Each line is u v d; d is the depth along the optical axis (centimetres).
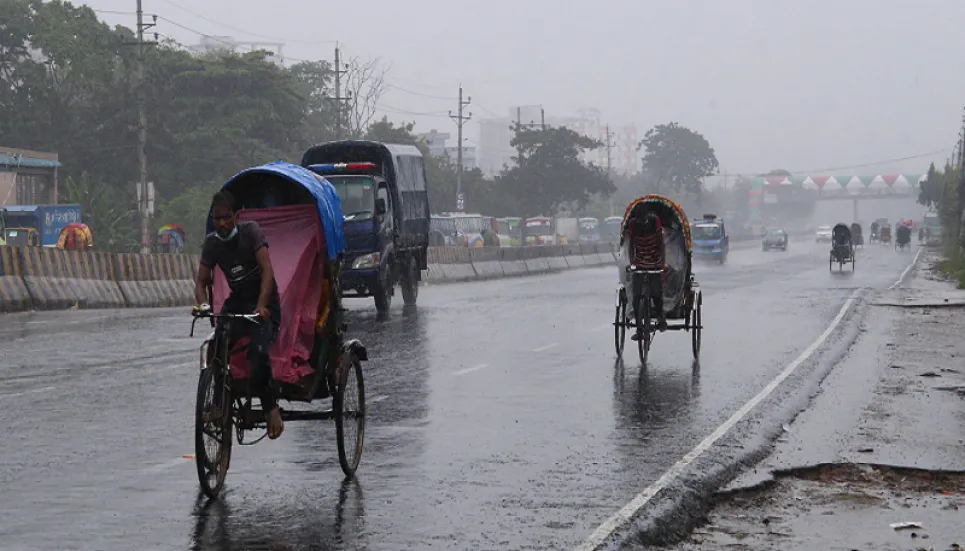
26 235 5388
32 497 910
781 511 933
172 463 1048
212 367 909
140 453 1095
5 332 2341
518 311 3022
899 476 1077
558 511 878
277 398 955
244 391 934
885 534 860
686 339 2297
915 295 3809
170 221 7450
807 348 2138
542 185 12031
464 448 1139
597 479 995
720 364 1880
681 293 1908
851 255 5894
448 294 3856
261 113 8012
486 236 9581
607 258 8044
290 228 995
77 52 7750
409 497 922
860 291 4006
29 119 7888
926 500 976
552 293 3897
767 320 2783
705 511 927
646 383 1642
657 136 18925
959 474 1080
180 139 7850
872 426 1330
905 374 1808
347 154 3228
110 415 1319
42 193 6706
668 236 1947
